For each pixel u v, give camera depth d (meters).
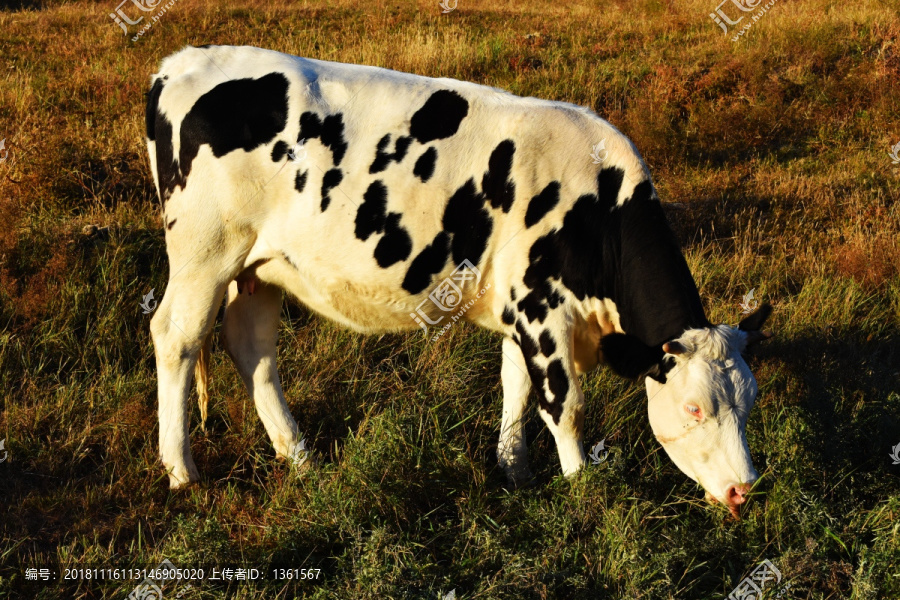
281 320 5.79
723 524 4.06
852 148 8.88
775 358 5.38
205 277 4.44
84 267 5.85
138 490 4.36
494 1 15.77
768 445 4.49
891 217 7.42
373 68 4.52
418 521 4.00
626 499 4.09
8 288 5.61
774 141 9.23
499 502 4.36
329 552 3.93
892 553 3.68
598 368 5.13
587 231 4.25
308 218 4.30
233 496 4.32
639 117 9.04
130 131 8.09
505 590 3.48
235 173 4.30
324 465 4.40
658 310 4.11
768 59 10.60
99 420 4.82
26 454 4.53
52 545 3.99
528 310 4.30
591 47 11.93
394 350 5.63
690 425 3.79
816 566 3.67
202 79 4.39
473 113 4.29
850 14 11.91
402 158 4.23
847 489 4.25
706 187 8.09
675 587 3.53
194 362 4.53
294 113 4.25
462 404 5.01
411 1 15.06
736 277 6.52
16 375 5.14
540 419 5.00
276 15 13.65
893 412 4.56
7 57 10.87
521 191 4.23
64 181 6.89
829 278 6.49
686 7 13.55
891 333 5.96
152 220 6.61
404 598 3.36
